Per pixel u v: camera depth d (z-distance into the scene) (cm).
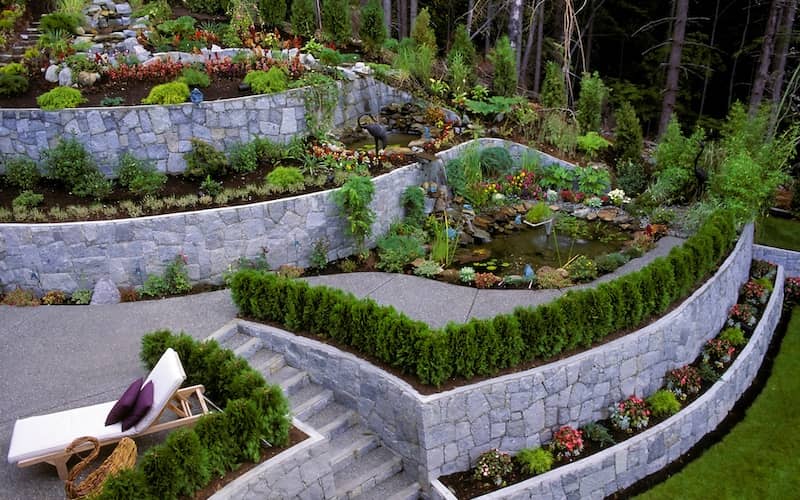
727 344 888
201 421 541
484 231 1080
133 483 472
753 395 899
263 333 796
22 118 977
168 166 1041
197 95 1035
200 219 898
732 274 980
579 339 722
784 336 1037
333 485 604
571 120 1372
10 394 680
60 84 1105
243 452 555
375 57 1437
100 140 998
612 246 1054
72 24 1270
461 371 672
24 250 866
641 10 2128
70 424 576
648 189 1182
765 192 1081
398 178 1071
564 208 1181
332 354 732
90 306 873
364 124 1263
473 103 1327
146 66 1153
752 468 757
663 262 819
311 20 1420
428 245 1031
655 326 785
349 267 973
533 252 1029
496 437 692
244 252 941
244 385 600
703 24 2214
